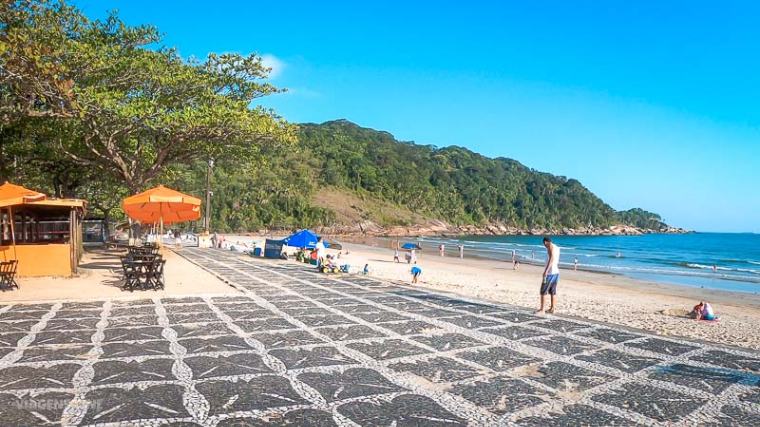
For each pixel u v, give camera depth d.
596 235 163.38
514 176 189.75
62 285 11.16
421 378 5.32
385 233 121.19
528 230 159.25
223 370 5.41
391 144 175.25
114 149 19.02
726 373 5.82
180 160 21.44
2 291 10.27
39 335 6.78
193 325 7.64
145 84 18.61
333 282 13.99
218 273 15.30
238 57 20.62
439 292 12.41
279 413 4.23
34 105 16.94
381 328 7.79
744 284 27.58
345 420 4.12
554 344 7.08
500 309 9.99
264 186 113.00
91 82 17.16
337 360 5.91
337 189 134.62
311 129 162.75
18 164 20.78
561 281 26.44
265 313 8.80
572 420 4.29
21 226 17.83
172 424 3.93
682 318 12.93
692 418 4.40
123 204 15.35
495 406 4.57
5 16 13.56
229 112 17.83
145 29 19.20
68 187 24.41
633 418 4.37
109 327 7.36
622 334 7.88
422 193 147.38
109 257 19.64
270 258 24.08
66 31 17.05
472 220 153.62
